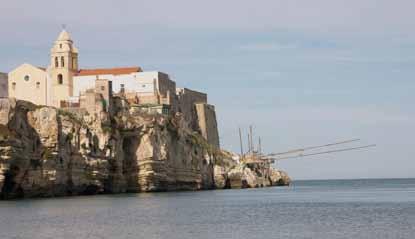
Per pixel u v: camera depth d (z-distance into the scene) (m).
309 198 175.00
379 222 98.06
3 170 137.75
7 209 113.81
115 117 177.88
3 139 137.75
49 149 154.12
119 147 177.00
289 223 96.69
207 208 124.00
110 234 80.62
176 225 91.31
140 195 167.38
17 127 145.62
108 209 115.44
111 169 175.00
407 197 179.88
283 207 132.38
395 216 108.44
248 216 108.19
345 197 183.12
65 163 158.38
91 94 171.62
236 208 127.12
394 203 147.75
